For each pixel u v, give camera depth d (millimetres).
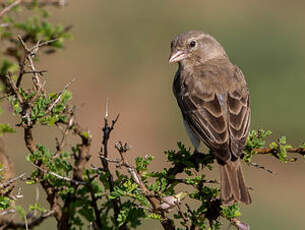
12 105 6484
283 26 25234
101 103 22000
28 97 6559
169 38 25094
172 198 6715
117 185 6688
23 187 12289
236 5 26969
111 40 24531
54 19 24562
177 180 6984
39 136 15133
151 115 21656
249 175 18484
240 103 10180
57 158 6473
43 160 6453
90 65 23266
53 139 15109
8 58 6688
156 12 26188
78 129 6371
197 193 6973
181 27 25719
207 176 15766
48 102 6477
